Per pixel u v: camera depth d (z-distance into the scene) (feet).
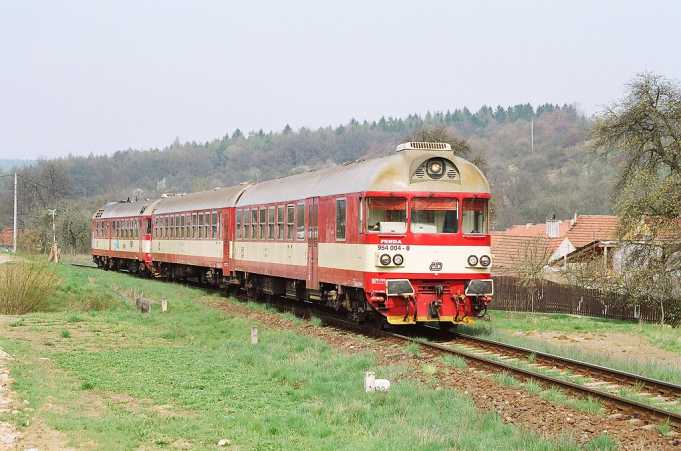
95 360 45.44
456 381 38.78
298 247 67.82
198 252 102.94
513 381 37.68
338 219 58.49
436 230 54.03
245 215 84.58
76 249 277.85
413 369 42.04
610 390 37.01
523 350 46.60
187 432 29.04
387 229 53.42
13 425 28.22
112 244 154.30
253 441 28.02
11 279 73.97
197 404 34.37
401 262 52.95
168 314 71.97
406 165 53.93
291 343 53.57
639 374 41.16
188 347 52.75
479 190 54.90
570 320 86.33
